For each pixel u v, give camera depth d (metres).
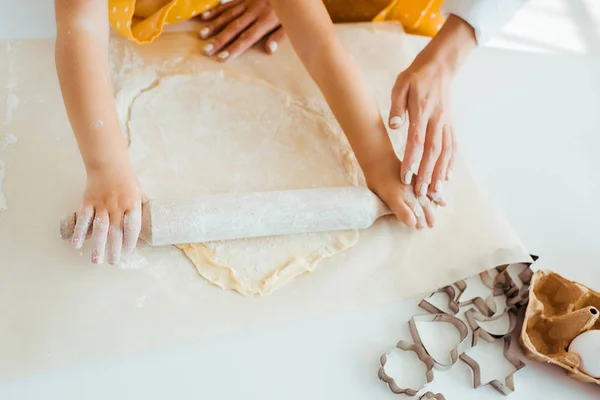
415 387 0.87
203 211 0.90
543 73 1.32
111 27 1.15
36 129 1.01
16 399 0.78
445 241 1.00
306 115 1.10
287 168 1.02
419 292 0.94
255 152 1.03
